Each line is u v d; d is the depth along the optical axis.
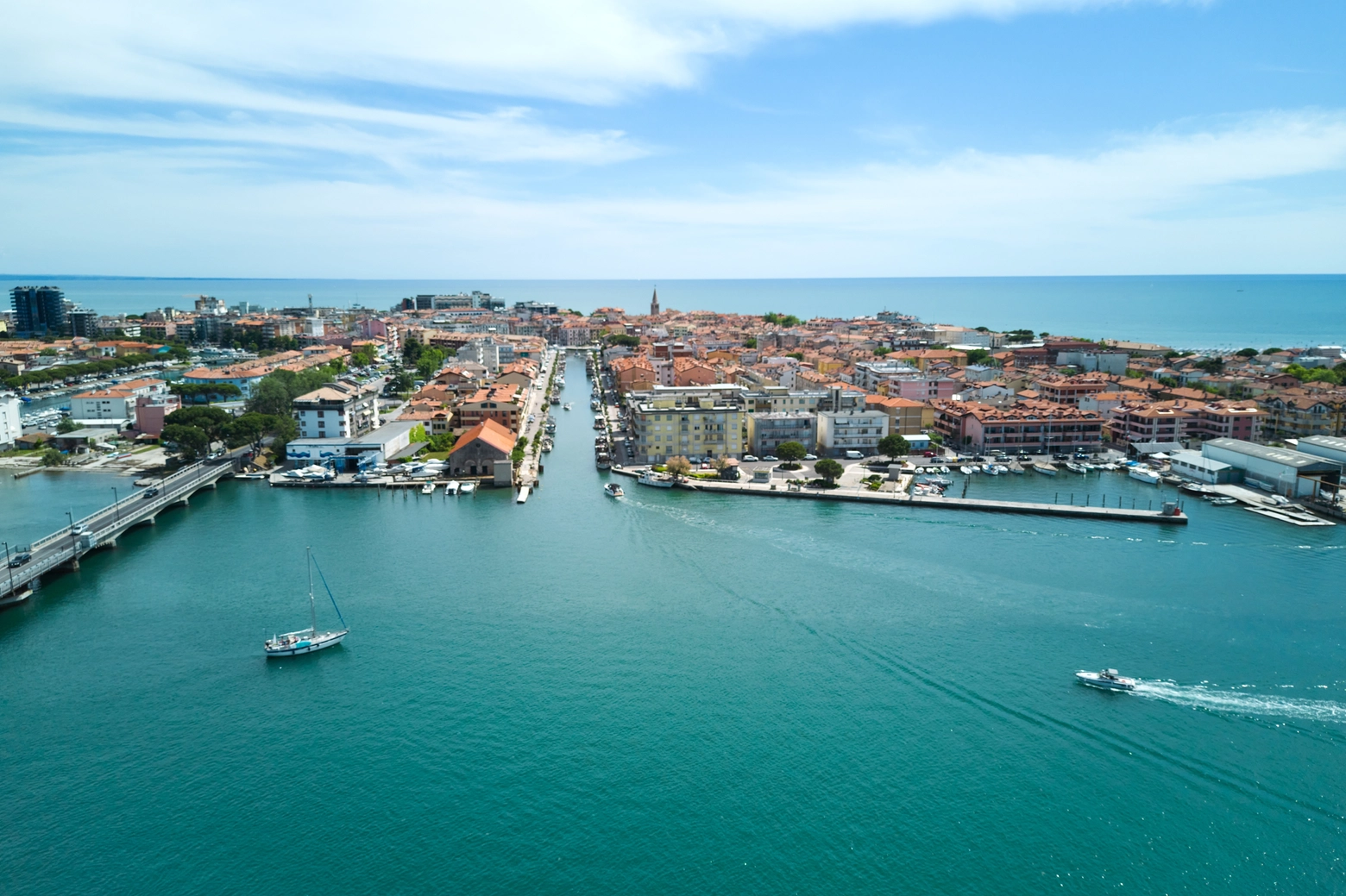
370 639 123.94
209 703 107.31
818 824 85.75
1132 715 103.75
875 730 101.12
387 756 96.38
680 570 150.88
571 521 182.62
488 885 78.19
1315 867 80.00
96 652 120.69
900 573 149.25
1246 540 168.88
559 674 114.00
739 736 99.81
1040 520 184.50
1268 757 95.56
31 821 86.00
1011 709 105.25
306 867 80.19
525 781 92.00
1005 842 83.31
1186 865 80.31
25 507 197.00
